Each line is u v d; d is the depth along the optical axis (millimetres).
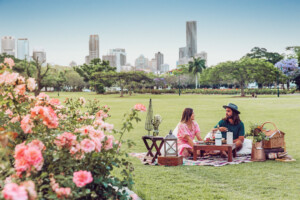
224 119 8359
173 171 6500
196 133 8195
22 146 2582
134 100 43344
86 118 5016
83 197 3328
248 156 7965
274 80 54656
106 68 97562
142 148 9352
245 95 60000
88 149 2984
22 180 2646
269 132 7680
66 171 3070
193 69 99438
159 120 7527
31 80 3891
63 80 106750
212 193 5129
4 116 4016
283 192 5199
